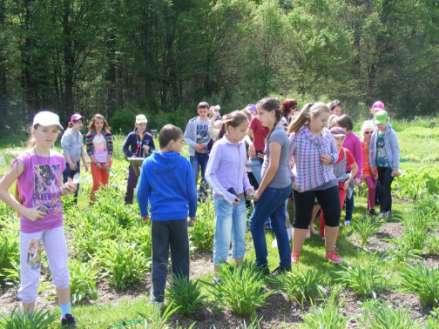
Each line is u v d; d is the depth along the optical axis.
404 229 6.93
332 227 5.38
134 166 8.00
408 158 15.30
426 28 40.81
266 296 4.28
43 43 28.06
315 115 5.02
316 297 4.42
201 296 4.23
